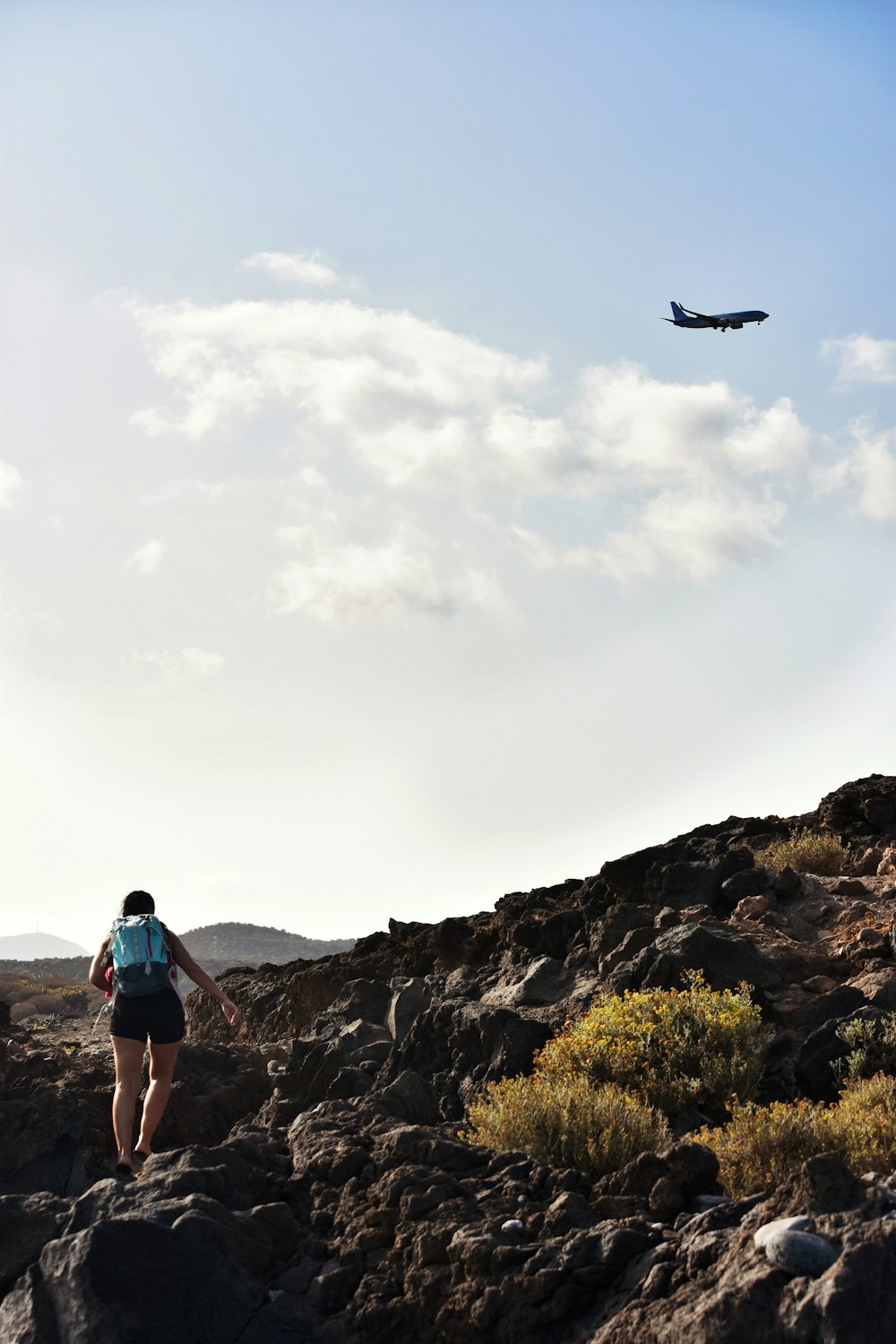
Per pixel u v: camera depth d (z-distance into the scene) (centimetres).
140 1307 513
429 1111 1034
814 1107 755
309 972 1820
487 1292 512
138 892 823
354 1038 1298
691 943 1123
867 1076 874
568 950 1441
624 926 1336
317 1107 770
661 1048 934
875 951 1106
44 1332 514
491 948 1642
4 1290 566
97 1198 604
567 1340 485
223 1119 1066
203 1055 1141
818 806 1730
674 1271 484
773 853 1557
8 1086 970
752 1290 432
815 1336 406
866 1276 417
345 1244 588
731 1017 941
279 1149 713
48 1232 590
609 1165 687
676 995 992
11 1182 853
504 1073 1040
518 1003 1292
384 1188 614
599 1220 555
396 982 1466
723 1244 484
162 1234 536
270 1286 563
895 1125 659
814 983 1077
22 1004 2947
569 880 1741
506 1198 590
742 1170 633
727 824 1817
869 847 1527
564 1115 711
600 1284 504
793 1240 441
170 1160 666
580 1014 1167
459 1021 1127
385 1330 526
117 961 768
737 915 1314
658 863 1525
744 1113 703
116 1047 753
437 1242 554
